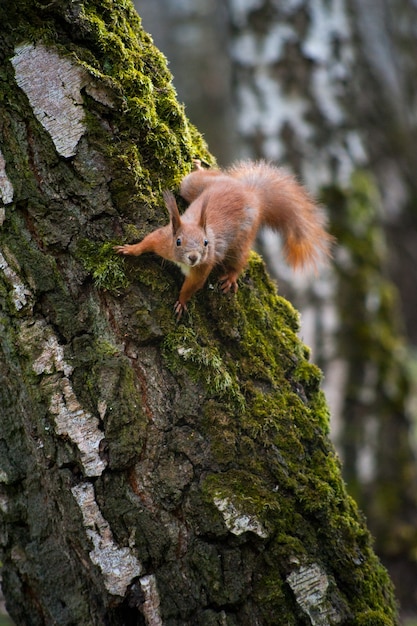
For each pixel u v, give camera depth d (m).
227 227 9.34
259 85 18.44
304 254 11.63
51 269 7.69
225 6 19.38
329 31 18.69
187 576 7.46
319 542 7.86
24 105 7.77
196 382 7.80
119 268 7.85
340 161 18.27
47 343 7.63
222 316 8.38
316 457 8.26
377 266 18.23
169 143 8.48
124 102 8.02
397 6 23.16
